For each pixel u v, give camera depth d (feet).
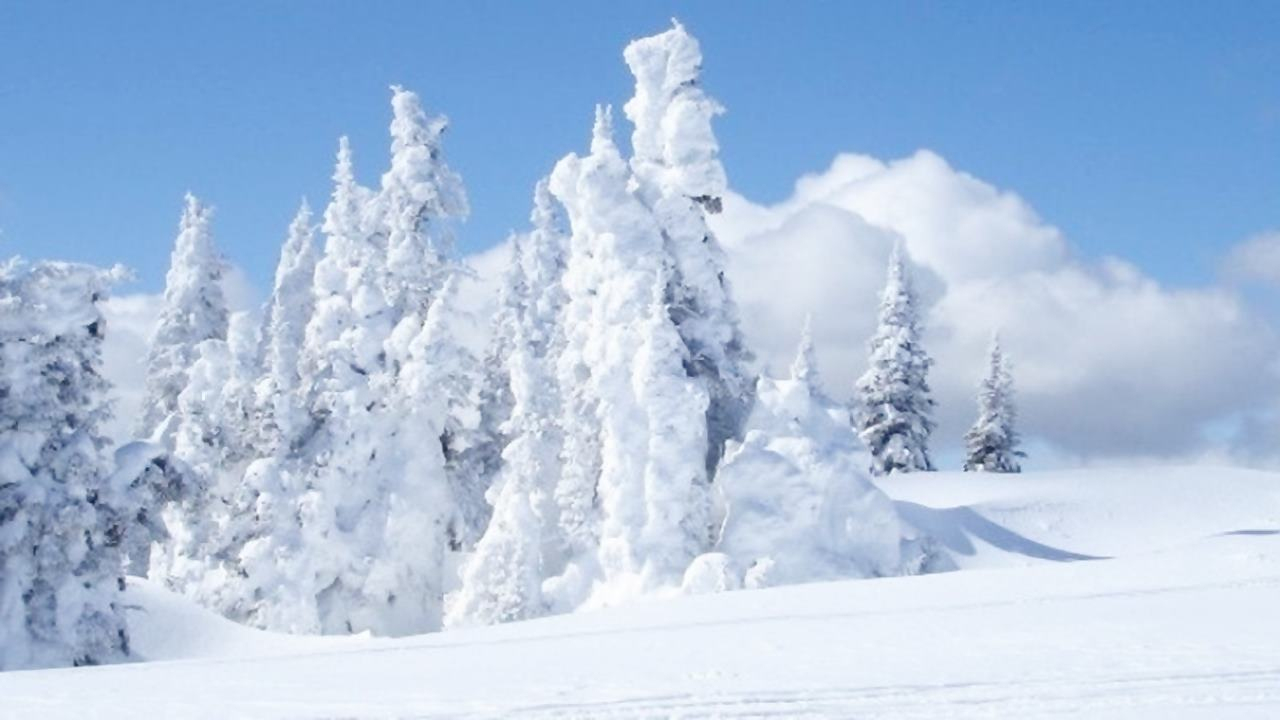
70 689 59.52
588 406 164.04
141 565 183.52
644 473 155.22
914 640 69.51
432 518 171.73
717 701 51.44
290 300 203.82
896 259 242.17
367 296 175.32
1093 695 50.93
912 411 237.45
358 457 168.86
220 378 182.80
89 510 113.39
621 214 165.68
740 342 172.35
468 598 157.58
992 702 50.08
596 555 157.69
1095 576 98.27
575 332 166.71
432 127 185.06
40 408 114.11
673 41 172.24
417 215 181.78
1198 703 49.11
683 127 168.96
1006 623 74.84
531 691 55.11
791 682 55.52
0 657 108.99
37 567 112.47
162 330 204.95
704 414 158.61
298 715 50.31
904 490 217.15
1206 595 83.10
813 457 156.66
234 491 173.47
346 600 165.68
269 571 158.92
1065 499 205.57
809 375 201.46
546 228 203.62
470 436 179.73
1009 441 263.49
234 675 64.44
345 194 181.57
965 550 184.44
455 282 180.65
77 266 116.98
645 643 74.28
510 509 158.61
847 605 91.20
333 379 171.32
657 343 156.56
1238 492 210.38
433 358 172.45
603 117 170.30
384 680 60.44
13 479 111.34
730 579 145.69
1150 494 209.36
